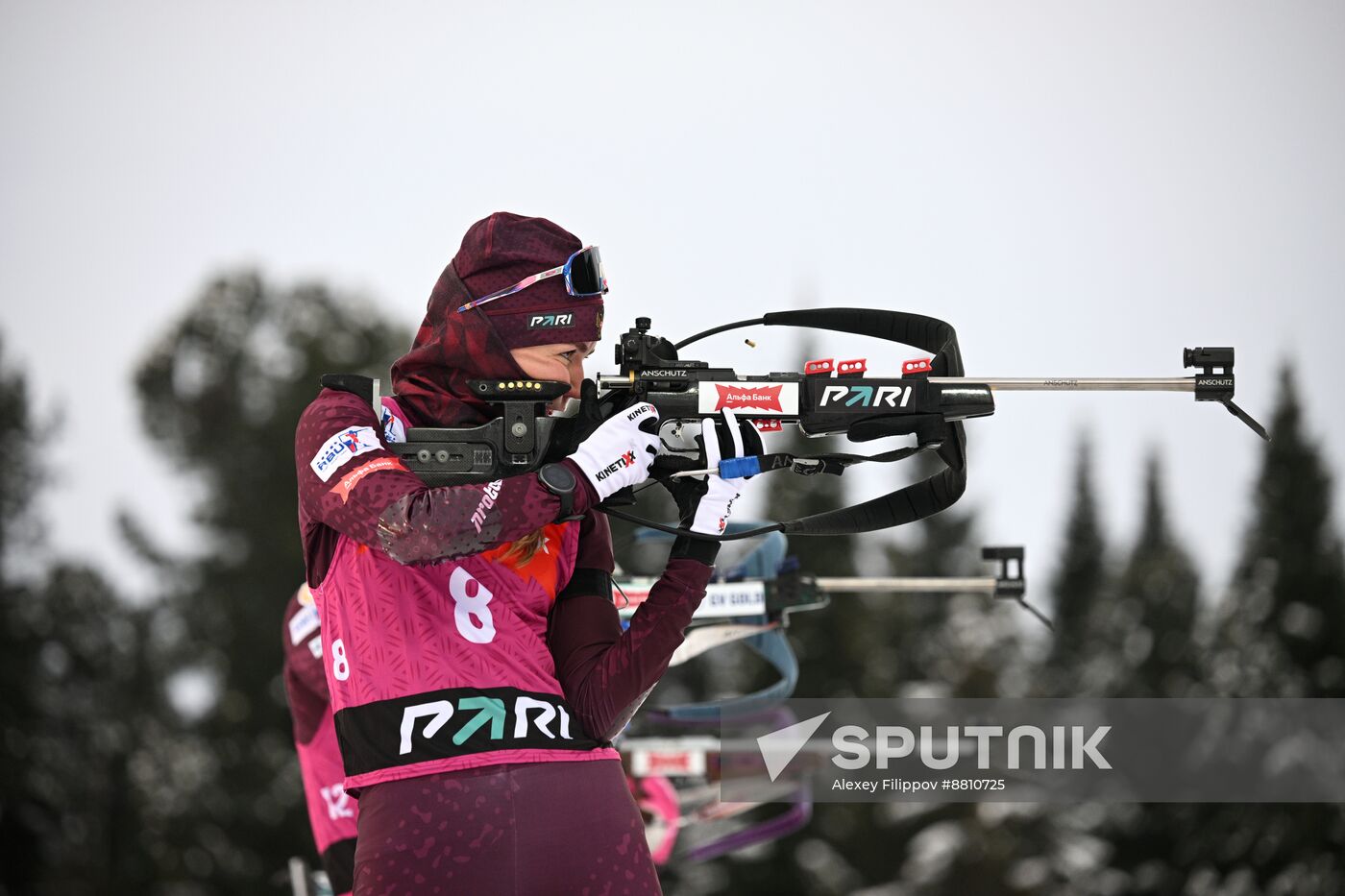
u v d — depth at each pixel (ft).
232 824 274.98
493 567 22.26
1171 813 272.51
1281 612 336.70
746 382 23.12
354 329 374.63
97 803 285.23
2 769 283.18
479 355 23.00
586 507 21.66
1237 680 321.73
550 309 23.11
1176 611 328.90
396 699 21.43
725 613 37.76
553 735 21.97
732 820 82.12
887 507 25.26
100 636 303.07
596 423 22.75
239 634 300.40
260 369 359.25
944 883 237.66
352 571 21.97
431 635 21.65
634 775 51.08
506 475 22.40
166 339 365.20
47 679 297.53
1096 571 402.72
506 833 21.09
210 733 286.66
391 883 20.80
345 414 22.21
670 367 23.08
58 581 306.14
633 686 22.50
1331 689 328.08
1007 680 297.74
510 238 23.15
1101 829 272.31
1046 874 244.01
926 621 307.58
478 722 21.43
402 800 21.09
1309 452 358.64
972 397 23.27
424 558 20.72
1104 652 326.24
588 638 23.15
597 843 21.85
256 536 314.96
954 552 315.58
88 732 292.61
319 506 21.50
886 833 242.78
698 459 23.08
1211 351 23.38
